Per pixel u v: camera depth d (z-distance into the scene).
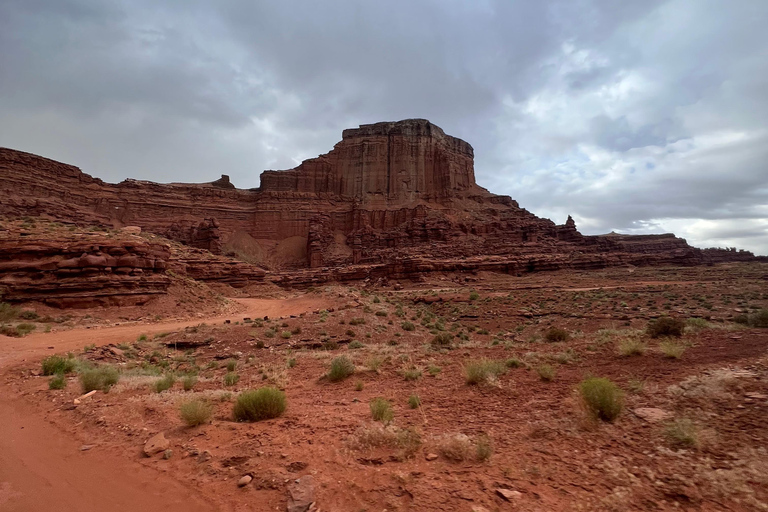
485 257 98.75
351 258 127.75
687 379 7.93
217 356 22.23
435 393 9.61
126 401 9.70
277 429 7.07
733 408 6.14
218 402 9.55
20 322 27.39
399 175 156.75
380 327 32.47
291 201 149.38
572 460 5.02
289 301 61.25
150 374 15.75
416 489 4.52
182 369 18.75
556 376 9.91
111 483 5.33
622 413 6.47
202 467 5.59
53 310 31.23
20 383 12.15
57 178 112.81
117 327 29.83
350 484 4.77
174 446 6.48
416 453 5.64
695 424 5.64
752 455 4.58
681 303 38.44
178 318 36.50
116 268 36.09
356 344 24.55
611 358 11.23
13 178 99.81
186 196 139.38
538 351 14.06
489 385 9.54
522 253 107.50
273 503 4.49
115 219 120.81
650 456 4.91
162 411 8.61
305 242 141.88
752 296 38.34
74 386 11.71
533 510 3.91
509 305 48.19
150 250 39.75
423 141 160.88
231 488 4.93
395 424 7.09
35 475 5.65
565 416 6.69
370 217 145.38
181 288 44.03
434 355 15.55
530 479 4.59
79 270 33.72
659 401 6.93
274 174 155.75
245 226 144.62
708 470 4.38
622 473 4.53
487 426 6.65
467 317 44.16
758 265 94.19
